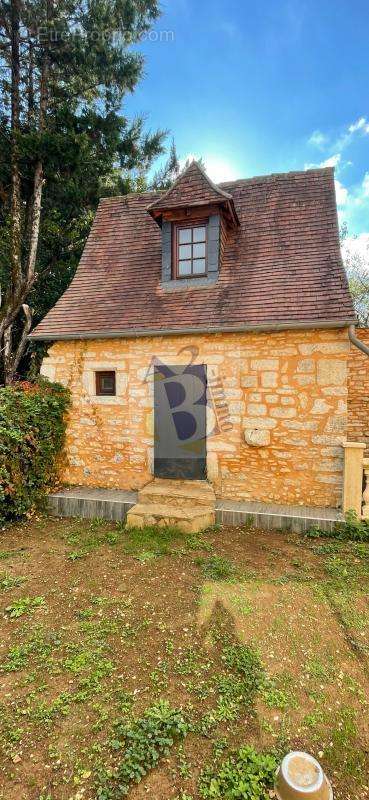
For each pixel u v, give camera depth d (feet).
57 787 6.88
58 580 14.08
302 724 8.26
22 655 10.18
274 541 17.24
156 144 44.42
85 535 18.30
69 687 9.15
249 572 14.44
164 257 22.79
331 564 15.02
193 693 8.98
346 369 18.47
